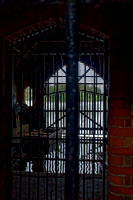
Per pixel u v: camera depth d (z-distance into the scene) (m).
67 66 1.13
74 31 1.11
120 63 2.20
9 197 2.53
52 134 7.88
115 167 2.22
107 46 2.52
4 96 2.40
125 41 2.19
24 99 13.79
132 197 2.21
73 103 1.14
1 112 2.33
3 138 2.39
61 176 3.56
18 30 2.27
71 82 1.13
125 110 2.20
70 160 1.15
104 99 2.63
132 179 2.22
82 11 2.20
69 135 1.14
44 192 3.02
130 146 2.21
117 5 2.17
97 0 1.39
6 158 2.52
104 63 2.56
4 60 2.38
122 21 2.18
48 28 2.57
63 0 1.26
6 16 2.24
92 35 2.54
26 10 2.23
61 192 3.01
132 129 2.20
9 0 1.29
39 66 2.84
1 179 2.35
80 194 2.93
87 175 3.53
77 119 1.15
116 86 2.21
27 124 11.40
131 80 2.19
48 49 3.13
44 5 2.21
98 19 2.20
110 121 2.27
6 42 2.45
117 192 2.22
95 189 3.07
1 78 2.33
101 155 6.35
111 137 2.26
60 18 2.25
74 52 1.12
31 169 5.20
